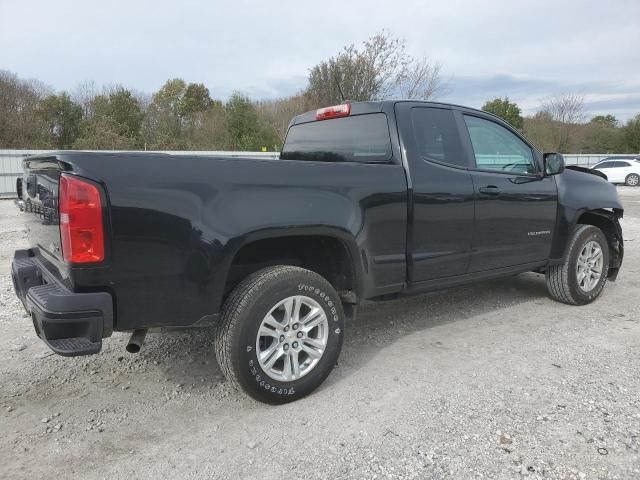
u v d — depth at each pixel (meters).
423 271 3.84
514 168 4.56
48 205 2.84
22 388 3.39
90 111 38.91
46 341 2.54
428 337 4.29
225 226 2.83
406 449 2.66
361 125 4.05
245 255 3.40
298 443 2.74
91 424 2.95
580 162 32.50
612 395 3.19
